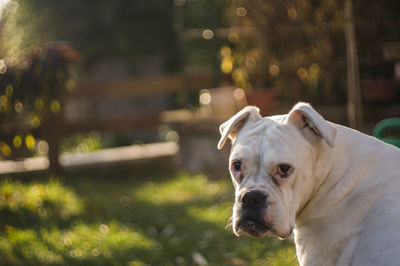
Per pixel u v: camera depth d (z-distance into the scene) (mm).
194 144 8562
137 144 12719
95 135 12969
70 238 5148
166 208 6520
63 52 6914
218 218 5871
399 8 6551
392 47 5723
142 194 7312
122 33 12664
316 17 6910
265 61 7879
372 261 2467
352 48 5359
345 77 7273
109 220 5988
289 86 7992
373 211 2588
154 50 13172
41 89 6703
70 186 7527
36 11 9992
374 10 6547
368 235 2541
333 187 2703
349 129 2830
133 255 4785
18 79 6566
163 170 8797
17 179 7633
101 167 8375
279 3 7297
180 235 5453
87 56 12953
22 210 5949
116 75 13484
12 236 5031
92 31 12938
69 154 11211
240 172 2707
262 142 2658
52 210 6160
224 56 8656
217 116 8297
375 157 2721
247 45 8039
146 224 5918
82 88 8781
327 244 2680
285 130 2652
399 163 2709
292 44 7414
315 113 2613
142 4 12648
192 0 10375
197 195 7152
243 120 2930
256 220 2578
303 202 2715
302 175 2639
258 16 7539
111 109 13359
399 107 7375
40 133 7883
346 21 5508
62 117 8164
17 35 7051
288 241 4824
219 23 9891
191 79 9312
